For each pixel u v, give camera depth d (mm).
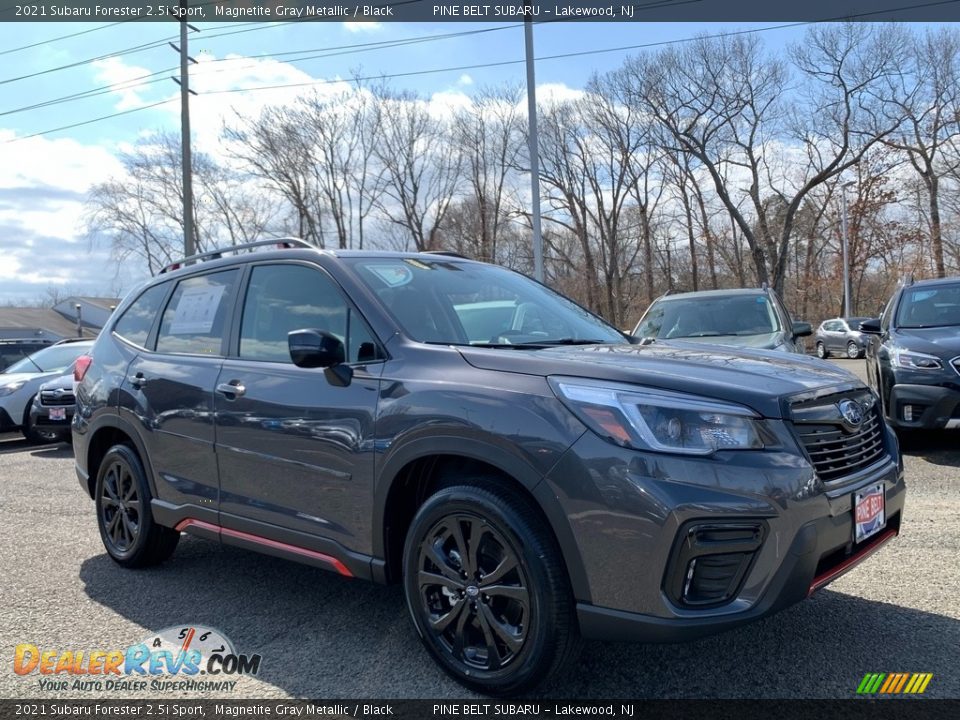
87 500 6562
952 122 37719
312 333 3105
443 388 2908
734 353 3295
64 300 70750
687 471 2432
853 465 2834
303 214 45094
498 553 2770
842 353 27859
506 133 46625
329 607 3787
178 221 45062
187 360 4094
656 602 2426
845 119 37156
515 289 4145
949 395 6359
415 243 47656
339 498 3209
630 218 49250
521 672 2658
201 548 4930
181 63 22953
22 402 10531
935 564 4039
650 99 39562
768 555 2463
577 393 2629
